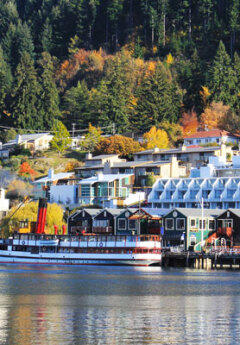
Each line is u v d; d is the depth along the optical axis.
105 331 146.38
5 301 187.25
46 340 137.88
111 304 183.75
